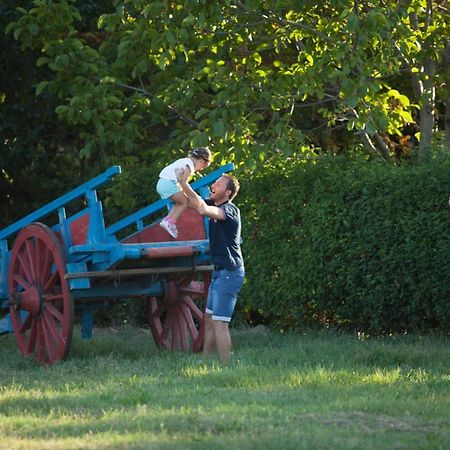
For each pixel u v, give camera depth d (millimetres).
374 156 52500
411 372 35625
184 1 50844
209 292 38125
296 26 54406
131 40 54438
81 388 32625
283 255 49625
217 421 25859
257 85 54906
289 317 51594
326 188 48062
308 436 24094
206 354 39531
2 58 69062
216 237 36844
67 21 57906
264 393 30453
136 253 37844
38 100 69500
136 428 25391
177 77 58062
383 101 52156
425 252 44656
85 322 42750
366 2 50281
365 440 23844
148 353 42844
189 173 36406
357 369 36125
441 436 24406
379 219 45969
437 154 45219
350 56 47844
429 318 46406
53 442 23859
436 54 53312
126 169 59781
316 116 66625
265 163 51219
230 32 53938
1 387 32906
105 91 55125
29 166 70375
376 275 46281
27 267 41250
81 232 39156
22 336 42000
